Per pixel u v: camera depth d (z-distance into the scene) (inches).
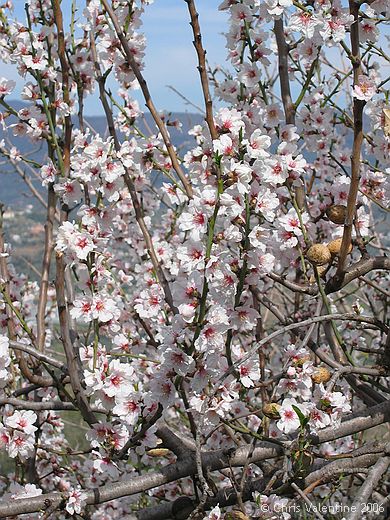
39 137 55.9
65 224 44.1
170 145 51.3
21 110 55.8
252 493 46.3
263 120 51.8
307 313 63.7
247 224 40.9
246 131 50.3
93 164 47.6
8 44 57.8
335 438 44.7
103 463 44.1
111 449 45.0
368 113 48.7
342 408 42.0
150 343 59.5
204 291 39.4
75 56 58.8
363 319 44.0
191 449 48.1
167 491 70.8
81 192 50.2
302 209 51.6
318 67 63.8
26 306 76.2
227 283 42.3
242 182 39.8
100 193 48.5
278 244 48.5
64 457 77.5
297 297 64.2
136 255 77.5
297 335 50.6
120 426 44.7
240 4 51.1
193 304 40.2
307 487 42.3
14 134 57.7
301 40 53.8
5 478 73.5
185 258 39.6
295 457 40.6
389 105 48.4
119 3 56.4
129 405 44.1
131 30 56.1
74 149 53.6
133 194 53.4
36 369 56.2
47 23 56.9
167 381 41.9
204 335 40.4
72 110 55.5
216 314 40.4
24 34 55.8
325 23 43.2
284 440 46.0
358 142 40.7
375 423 45.2
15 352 54.4
